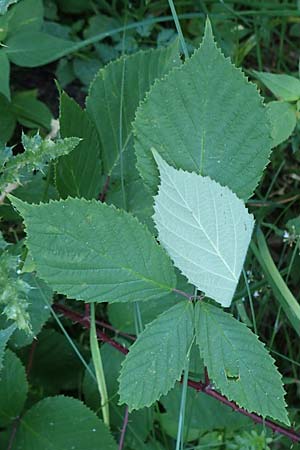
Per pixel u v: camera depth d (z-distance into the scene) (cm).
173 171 50
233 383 52
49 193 67
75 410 62
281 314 74
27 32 71
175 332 52
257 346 52
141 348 52
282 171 78
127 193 64
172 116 52
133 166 64
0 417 63
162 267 51
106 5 80
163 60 63
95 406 67
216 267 52
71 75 78
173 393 66
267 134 52
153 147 52
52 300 63
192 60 51
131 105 63
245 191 52
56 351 69
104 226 50
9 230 70
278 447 71
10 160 57
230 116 52
